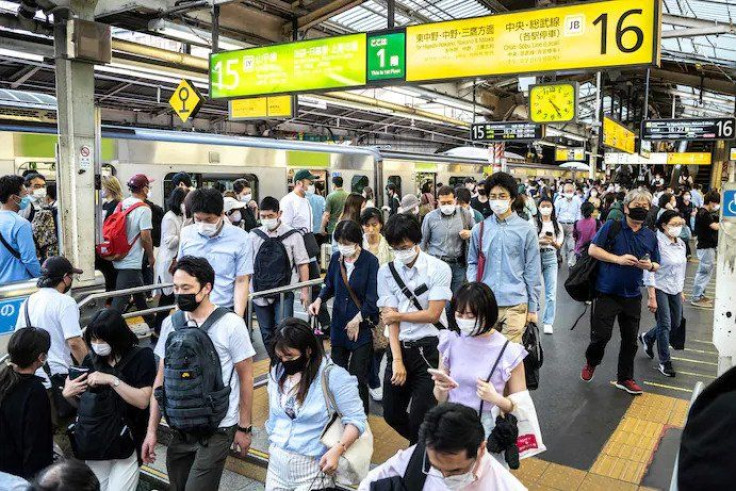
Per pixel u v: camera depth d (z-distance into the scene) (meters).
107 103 18.03
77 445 3.16
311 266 6.53
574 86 9.86
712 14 12.41
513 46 5.73
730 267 3.27
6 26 6.96
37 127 8.39
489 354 2.71
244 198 7.84
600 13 5.32
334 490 2.80
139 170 9.38
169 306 5.76
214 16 7.46
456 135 32.88
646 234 4.90
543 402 4.96
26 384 3.07
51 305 3.99
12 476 2.26
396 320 3.39
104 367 3.21
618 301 5.02
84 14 6.16
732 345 3.29
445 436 1.79
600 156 31.97
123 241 6.42
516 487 1.98
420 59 6.21
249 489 3.76
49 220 6.79
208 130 22.00
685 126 13.22
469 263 4.45
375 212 4.79
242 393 3.08
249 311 4.82
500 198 4.18
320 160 13.09
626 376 5.14
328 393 2.81
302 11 9.42
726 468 0.99
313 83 6.87
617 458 3.98
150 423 3.20
